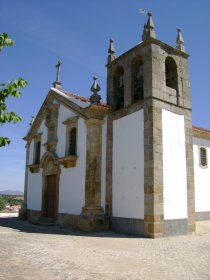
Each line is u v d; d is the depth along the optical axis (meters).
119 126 15.59
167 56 15.37
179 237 12.96
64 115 18.81
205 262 8.06
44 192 19.83
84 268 7.31
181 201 14.09
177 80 15.52
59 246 10.35
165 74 15.14
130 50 15.94
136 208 13.72
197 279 6.45
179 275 6.77
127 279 6.41
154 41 14.81
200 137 20.31
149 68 14.48
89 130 16.11
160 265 7.70
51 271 7.01
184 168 14.61
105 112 16.39
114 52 17.86
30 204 21.66
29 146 23.45
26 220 21.33
